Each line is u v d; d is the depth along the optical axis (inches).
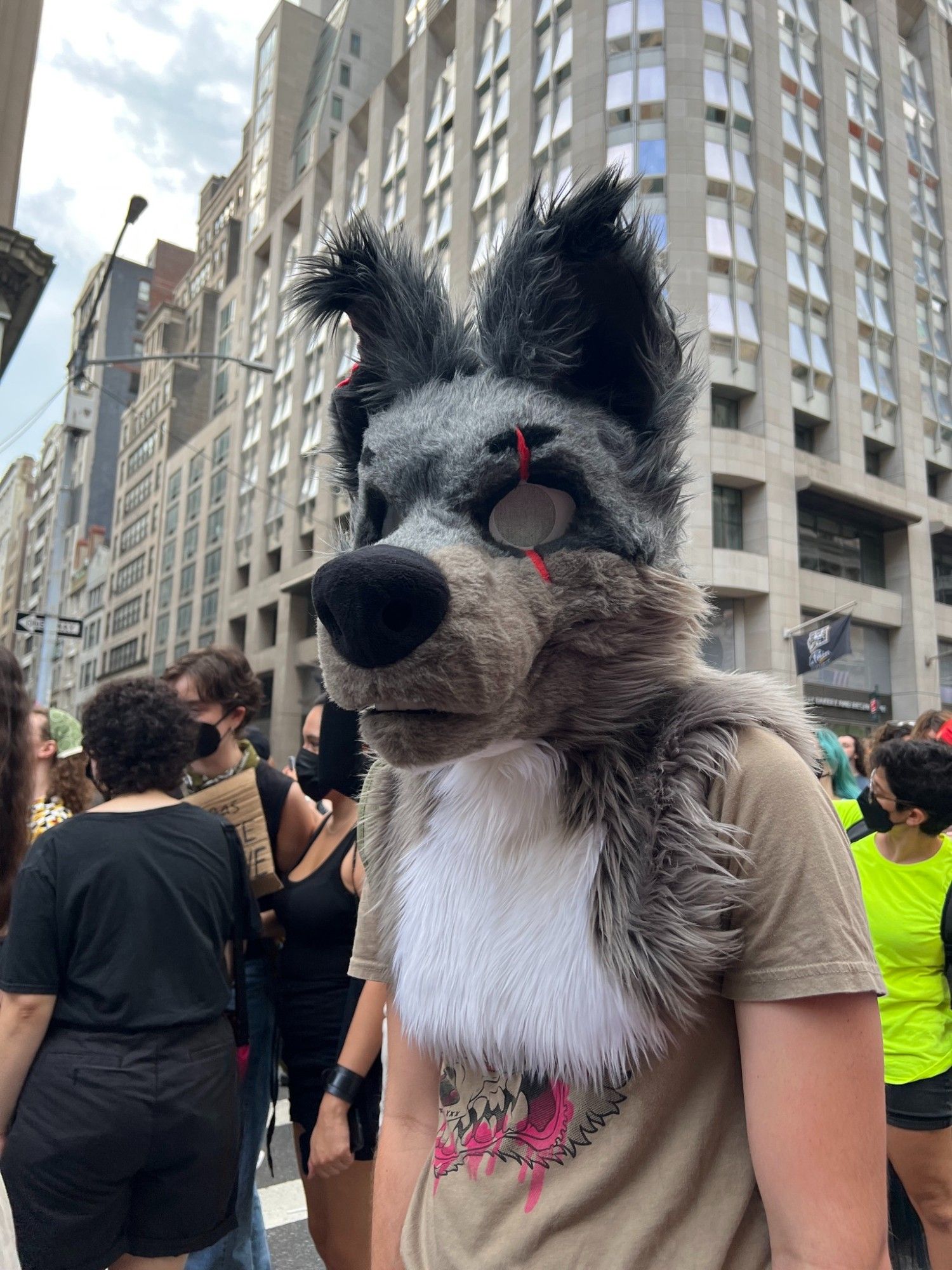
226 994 83.7
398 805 46.1
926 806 101.1
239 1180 97.6
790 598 826.8
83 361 544.7
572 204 38.7
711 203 868.6
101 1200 71.5
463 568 35.0
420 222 1130.0
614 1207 34.7
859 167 1027.3
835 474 896.3
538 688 37.4
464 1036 38.0
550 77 947.3
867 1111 32.5
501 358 40.2
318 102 1576.0
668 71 872.3
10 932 75.9
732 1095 36.0
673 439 40.3
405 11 1585.9
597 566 37.2
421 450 39.0
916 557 970.7
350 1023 87.7
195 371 2025.1
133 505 2172.7
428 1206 41.6
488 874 38.4
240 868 89.2
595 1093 35.8
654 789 36.4
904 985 101.1
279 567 1349.7
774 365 863.1
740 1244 34.2
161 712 87.7
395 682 34.0
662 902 34.5
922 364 1052.5
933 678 951.6
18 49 519.5
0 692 88.4
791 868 33.8
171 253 3006.9
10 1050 72.9
